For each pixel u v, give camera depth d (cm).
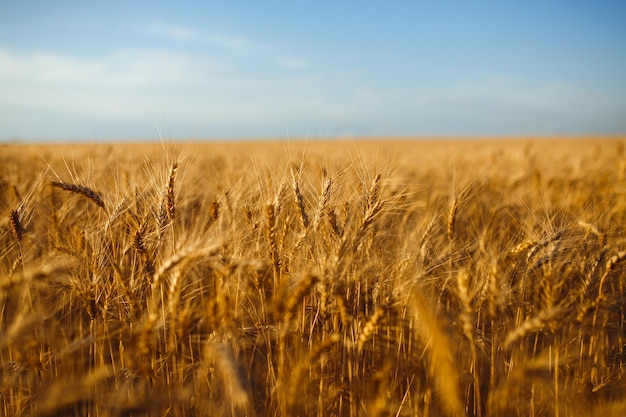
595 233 94
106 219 90
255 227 89
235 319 79
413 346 86
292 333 81
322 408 77
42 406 64
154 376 75
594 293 84
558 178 182
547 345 90
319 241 85
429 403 81
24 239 91
